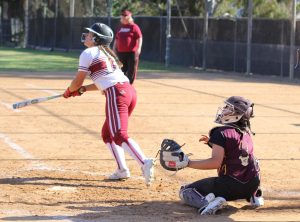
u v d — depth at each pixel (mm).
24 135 21781
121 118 15070
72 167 17359
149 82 42906
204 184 13477
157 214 13086
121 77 15422
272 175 16766
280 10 65938
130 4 82125
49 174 16531
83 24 79938
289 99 34094
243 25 53875
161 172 16984
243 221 12609
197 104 31016
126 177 16078
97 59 15234
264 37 51500
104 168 17312
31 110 27609
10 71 50000
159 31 66500
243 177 13133
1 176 16203
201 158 18594
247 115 13078
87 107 28797
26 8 95188
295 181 16172
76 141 20922
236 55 54469
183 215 13039
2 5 101312
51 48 87562
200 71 55812
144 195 14680
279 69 49656
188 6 70688
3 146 19891
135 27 33094
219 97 34250
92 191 14992
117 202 14055
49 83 40156
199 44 59094
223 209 13523
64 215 12906
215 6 69375
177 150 12883
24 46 96312
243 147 13000
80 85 15383
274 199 14445
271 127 24484
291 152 19812
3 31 101375
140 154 14805
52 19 87750
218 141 12867
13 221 12398
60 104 29672
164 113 27688
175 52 62062
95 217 12781
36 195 14516
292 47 47062
